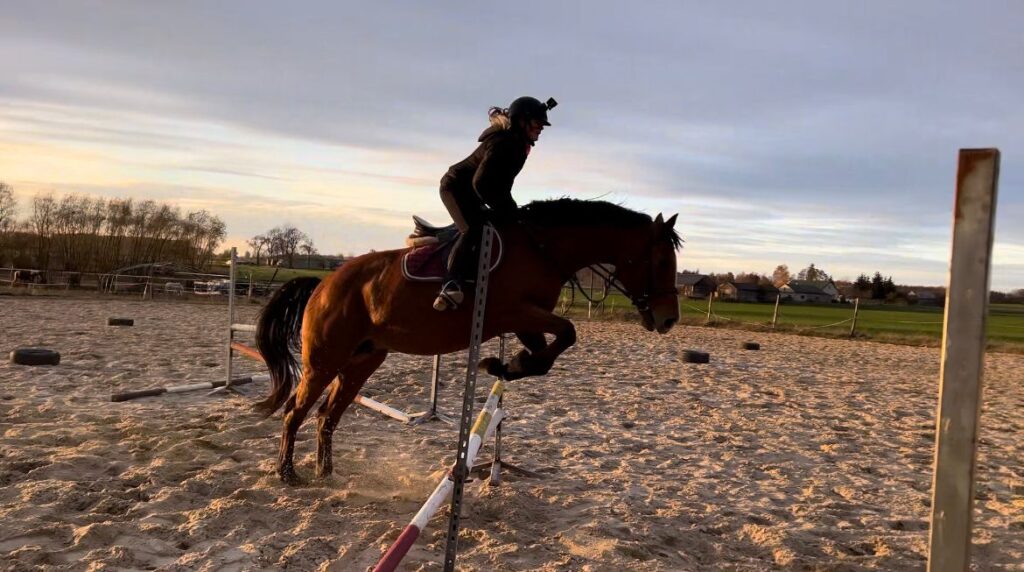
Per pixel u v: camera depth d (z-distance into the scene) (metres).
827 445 7.50
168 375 10.39
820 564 4.12
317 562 3.85
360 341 5.03
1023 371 16.36
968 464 2.08
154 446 6.20
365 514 4.63
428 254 4.62
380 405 7.60
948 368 2.12
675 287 4.77
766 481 6.09
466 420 3.36
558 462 6.41
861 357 18.02
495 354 14.42
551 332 4.42
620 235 4.71
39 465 5.39
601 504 5.11
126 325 17.36
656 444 7.28
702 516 4.95
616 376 12.30
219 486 5.09
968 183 2.07
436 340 4.66
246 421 7.32
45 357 10.53
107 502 4.58
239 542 4.11
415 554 4.02
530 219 4.60
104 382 9.49
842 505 5.37
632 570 3.89
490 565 3.88
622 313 28.17
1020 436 8.59
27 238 39.69
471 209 4.45
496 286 4.44
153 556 3.83
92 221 40.12
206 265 45.09
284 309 5.60
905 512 5.32
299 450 6.34
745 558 4.27
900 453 7.30
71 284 35.47
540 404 9.36
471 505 4.94
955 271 2.10
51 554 3.72
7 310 21.67
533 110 4.32
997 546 4.56
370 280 4.84
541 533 4.49
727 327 27.55
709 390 11.12
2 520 4.19
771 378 12.99
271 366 5.59
